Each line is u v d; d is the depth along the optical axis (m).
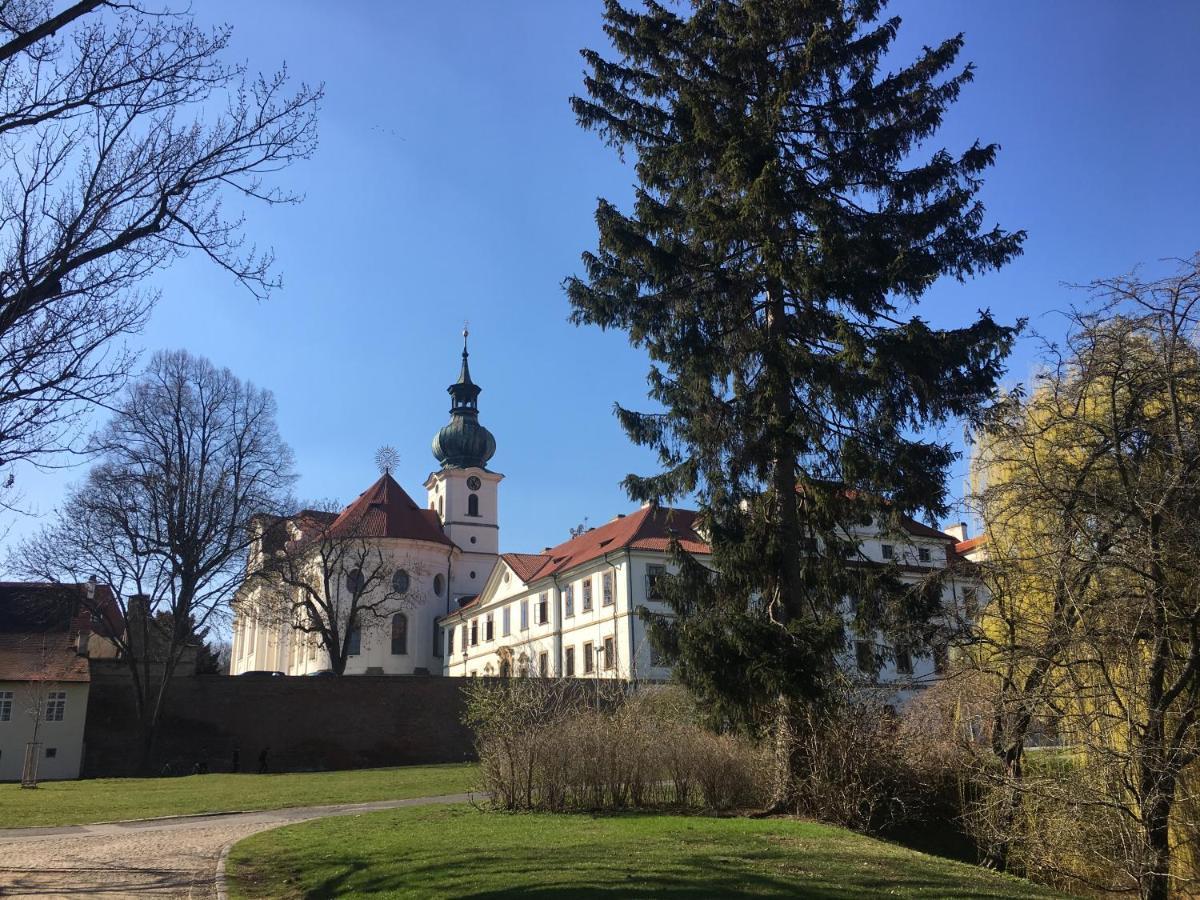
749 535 16.84
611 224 17.12
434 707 39.81
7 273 10.04
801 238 17.22
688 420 17.81
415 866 10.89
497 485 81.12
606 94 18.23
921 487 16.20
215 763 36.72
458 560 77.38
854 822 14.97
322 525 50.88
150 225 10.78
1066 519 13.72
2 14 9.74
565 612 54.09
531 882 9.56
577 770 16.66
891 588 16.61
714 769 16.36
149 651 39.91
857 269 16.73
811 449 17.09
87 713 36.84
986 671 15.00
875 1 17.81
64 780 32.31
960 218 17.28
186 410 39.88
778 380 16.39
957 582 16.06
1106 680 12.98
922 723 16.02
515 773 16.89
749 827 14.00
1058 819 13.31
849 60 17.75
